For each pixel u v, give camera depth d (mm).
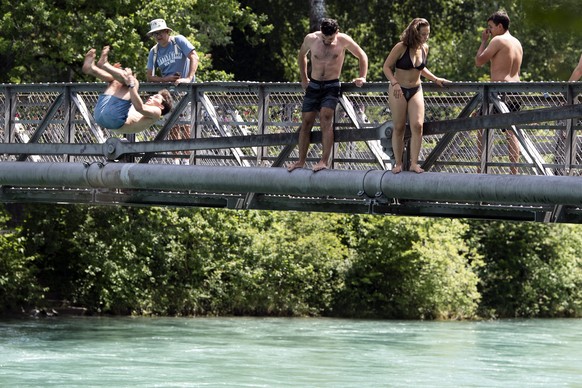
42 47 59469
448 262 64812
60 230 58312
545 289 69375
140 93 32531
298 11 91438
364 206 27516
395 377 38125
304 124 26156
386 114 27672
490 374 39406
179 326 53469
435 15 94875
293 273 62156
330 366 40469
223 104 30609
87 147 30828
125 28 57781
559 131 25969
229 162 31609
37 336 47375
